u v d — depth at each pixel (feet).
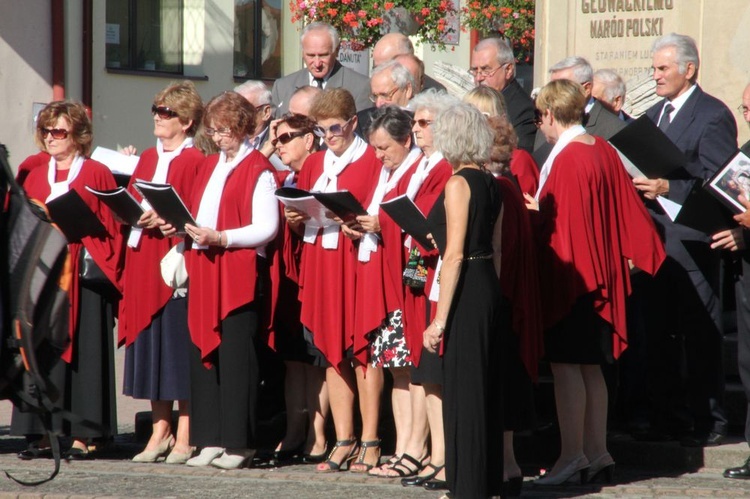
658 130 67.00
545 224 66.85
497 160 63.21
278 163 80.89
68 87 176.55
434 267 63.67
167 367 74.54
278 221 71.92
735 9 95.91
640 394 76.38
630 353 76.89
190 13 198.18
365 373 71.26
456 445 57.62
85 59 178.81
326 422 77.15
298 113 76.74
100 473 70.90
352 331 70.74
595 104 78.84
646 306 74.18
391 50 88.84
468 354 57.26
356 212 68.13
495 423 58.23
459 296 57.47
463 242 57.06
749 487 67.62
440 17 157.89
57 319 46.47
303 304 71.72
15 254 45.83
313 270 71.56
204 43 200.54
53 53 174.81
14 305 45.55
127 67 187.73
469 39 225.97
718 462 72.38
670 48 74.18
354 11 145.59
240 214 71.20
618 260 67.46
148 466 73.31
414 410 69.41
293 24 219.61
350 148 71.82
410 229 62.13
